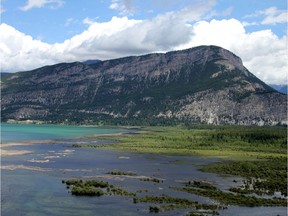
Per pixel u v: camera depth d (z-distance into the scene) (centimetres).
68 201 9544
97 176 13175
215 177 13550
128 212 8662
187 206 9238
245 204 9612
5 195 10006
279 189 11638
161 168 15500
